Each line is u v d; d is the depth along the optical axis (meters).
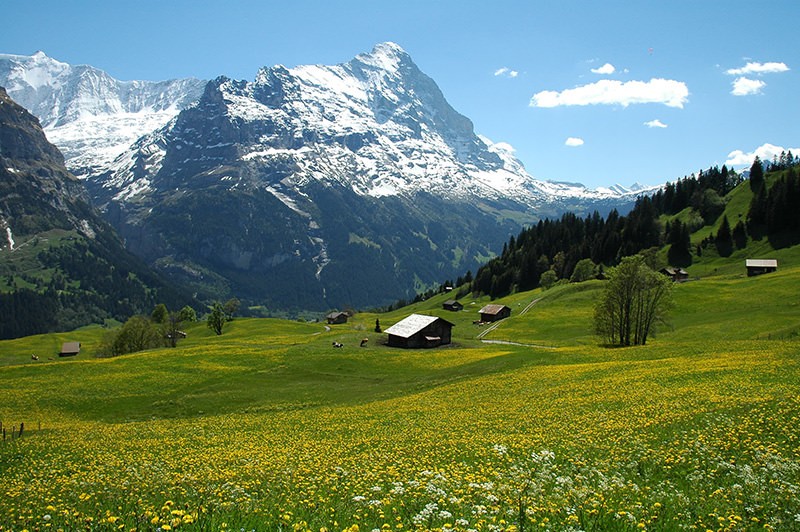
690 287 138.00
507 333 131.75
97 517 14.70
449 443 29.25
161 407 67.25
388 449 29.25
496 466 21.94
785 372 40.25
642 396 38.66
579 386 48.72
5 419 63.78
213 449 35.44
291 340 137.00
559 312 147.50
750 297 122.31
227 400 68.62
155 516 12.98
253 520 13.45
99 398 72.06
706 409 30.06
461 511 13.95
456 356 93.06
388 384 73.50
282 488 19.52
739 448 21.27
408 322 117.00
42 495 21.25
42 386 77.81
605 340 107.12
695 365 50.56
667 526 12.42
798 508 13.65
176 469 27.02
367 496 17.03
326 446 32.41
